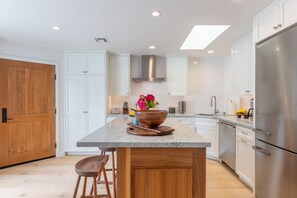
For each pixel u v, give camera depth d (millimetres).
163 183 1397
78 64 3896
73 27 2645
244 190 2479
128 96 4570
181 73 4344
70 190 2475
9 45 3277
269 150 1950
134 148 1407
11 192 2418
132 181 1402
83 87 3900
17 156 3369
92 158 1847
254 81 2230
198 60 4668
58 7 2062
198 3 1968
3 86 3217
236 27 2631
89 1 1937
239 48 3217
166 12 2176
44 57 3676
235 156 2865
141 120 1627
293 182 1644
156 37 3066
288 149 1690
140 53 4215
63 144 3904
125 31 2801
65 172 3062
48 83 3734
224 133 3275
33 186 2582
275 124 1847
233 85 3457
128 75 4230
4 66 3223
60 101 3873
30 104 3523
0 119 3188
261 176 2107
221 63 4664
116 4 1994
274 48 1854
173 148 1407
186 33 2881
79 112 3902
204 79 4680
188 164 1406
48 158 3727
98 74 3910
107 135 1504
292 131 1645
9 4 1987
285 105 1712
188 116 4047
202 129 3855
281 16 1782
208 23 2494
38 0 1912
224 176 2918
